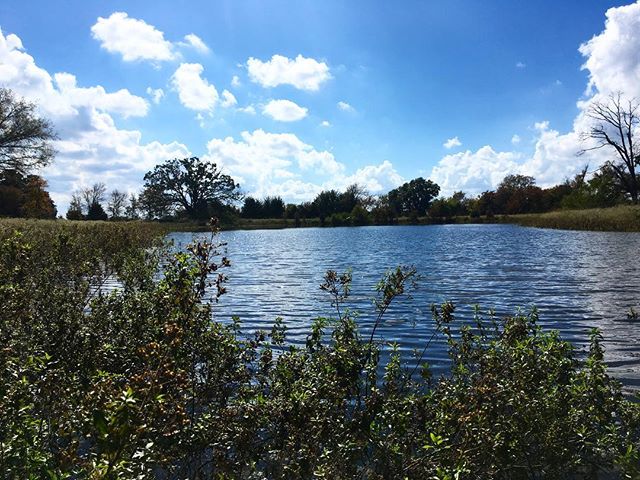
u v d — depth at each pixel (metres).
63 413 3.81
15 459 3.19
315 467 3.82
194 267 4.34
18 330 5.18
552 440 4.20
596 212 61.81
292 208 132.88
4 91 52.19
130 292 7.03
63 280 7.87
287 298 16.48
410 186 161.88
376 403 4.09
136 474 2.96
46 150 55.16
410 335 10.97
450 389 4.60
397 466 3.92
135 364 4.79
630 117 68.06
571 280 19.17
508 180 145.38
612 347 9.86
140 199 116.44
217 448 3.93
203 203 121.00
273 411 4.14
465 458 3.72
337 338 5.16
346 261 30.41
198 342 4.58
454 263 27.03
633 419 4.45
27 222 28.77
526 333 5.61
